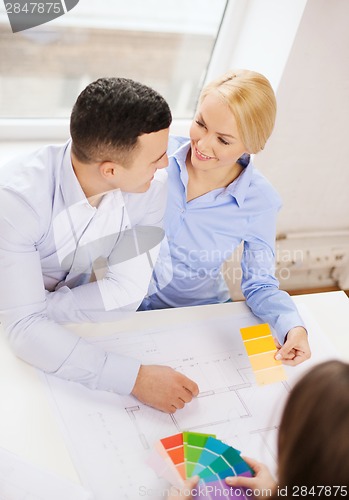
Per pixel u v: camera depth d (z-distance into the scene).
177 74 1.65
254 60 1.54
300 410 0.50
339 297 1.23
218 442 0.83
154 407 0.89
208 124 1.03
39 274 0.96
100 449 0.81
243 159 1.20
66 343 0.91
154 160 0.91
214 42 1.61
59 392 0.89
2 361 0.92
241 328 1.03
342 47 1.43
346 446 0.48
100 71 1.55
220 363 1.00
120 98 0.84
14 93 1.50
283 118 1.56
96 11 1.40
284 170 1.72
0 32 1.36
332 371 0.51
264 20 1.46
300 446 0.50
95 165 0.91
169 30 1.53
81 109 0.86
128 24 1.46
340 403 0.48
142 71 1.60
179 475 0.78
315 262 2.04
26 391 0.88
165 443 0.82
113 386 0.90
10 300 0.93
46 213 0.96
